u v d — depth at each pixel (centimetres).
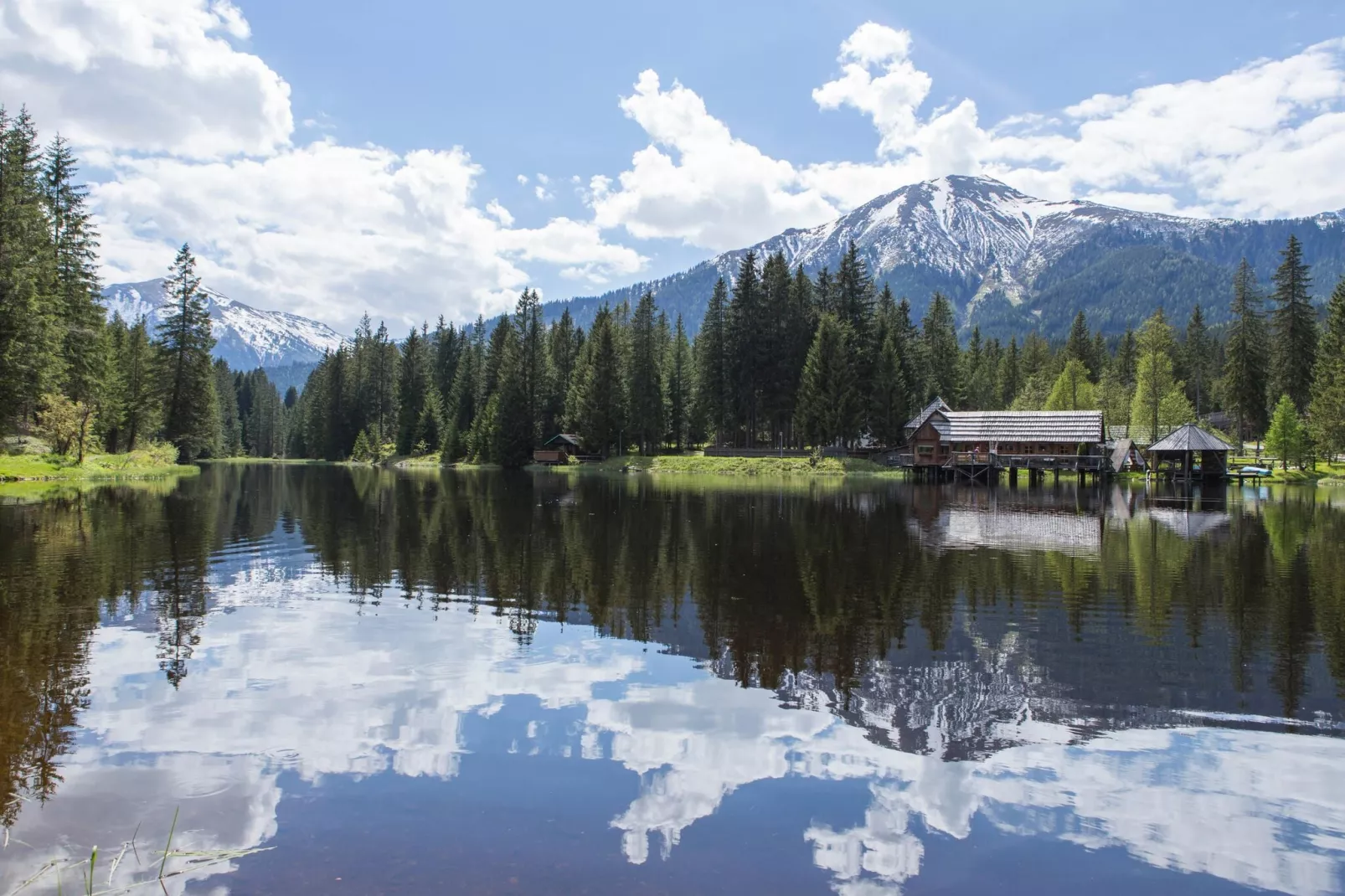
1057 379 9525
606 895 585
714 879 611
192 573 1827
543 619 1428
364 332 12275
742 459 8119
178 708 960
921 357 9269
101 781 764
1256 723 959
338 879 602
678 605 1555
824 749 869
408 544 2352
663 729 916
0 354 4053
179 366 6825
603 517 3244
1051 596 1653
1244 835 702
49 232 4744
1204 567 2028
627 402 8919
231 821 690
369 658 1177
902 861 644
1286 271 7138
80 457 5147
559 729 915
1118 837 692
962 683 1090
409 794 746
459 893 584
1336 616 1479
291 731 895
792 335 8700
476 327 11944
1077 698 1039
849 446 8400
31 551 2075
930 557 2181
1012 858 655
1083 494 5100
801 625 1398
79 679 1060
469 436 9844
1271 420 6309
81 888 588
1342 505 4109
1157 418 7694
